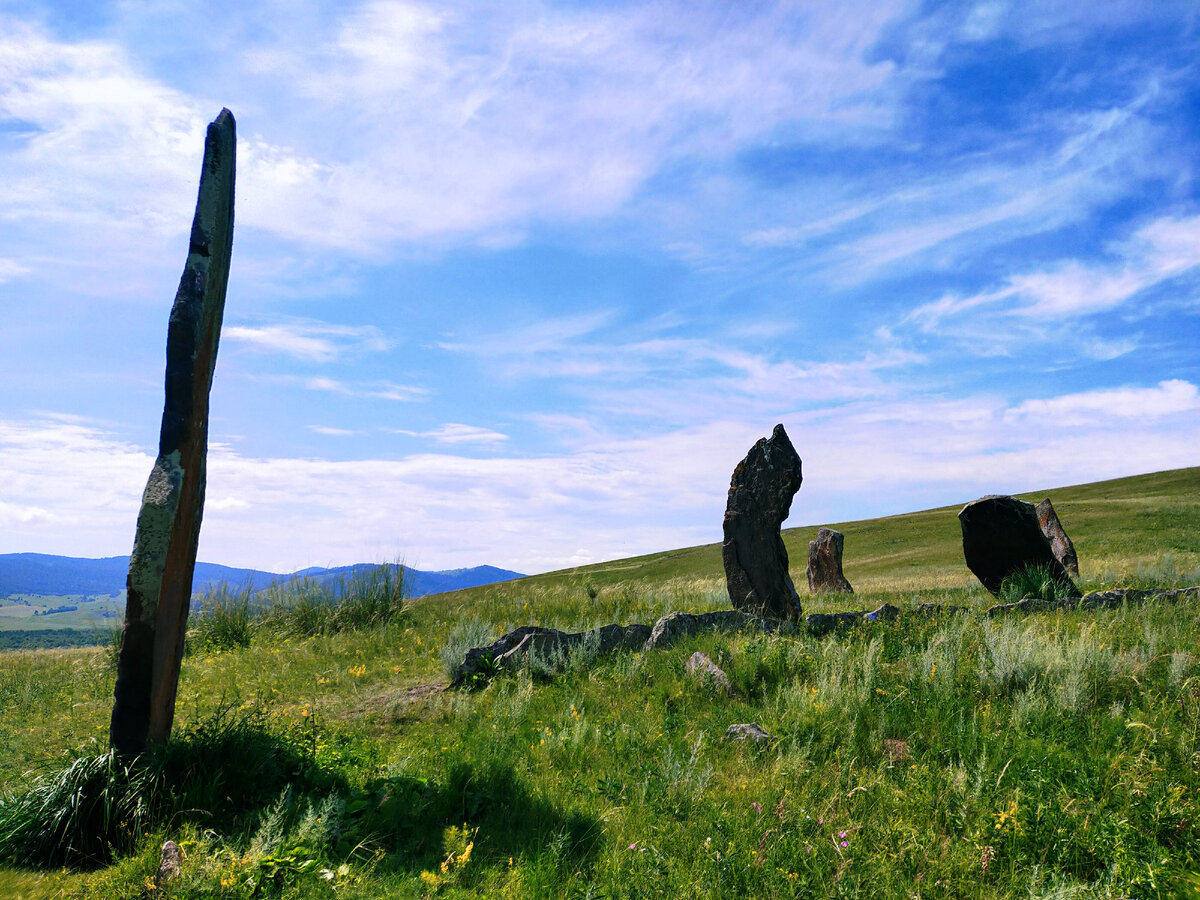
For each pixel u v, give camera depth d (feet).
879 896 11.12
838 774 15.66
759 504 38.40
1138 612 28.53
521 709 21.42
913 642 25.99
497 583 173.27
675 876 11.82
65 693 31.73
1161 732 15.99
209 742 17.04
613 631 28.81
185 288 17.66
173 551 17.03
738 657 24.09
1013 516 42.78
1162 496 133.90
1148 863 11.27
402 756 18.66
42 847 14.82
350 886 12.10
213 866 12.30
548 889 11.53
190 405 17.52
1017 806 12.96
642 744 18.33
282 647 38.78
